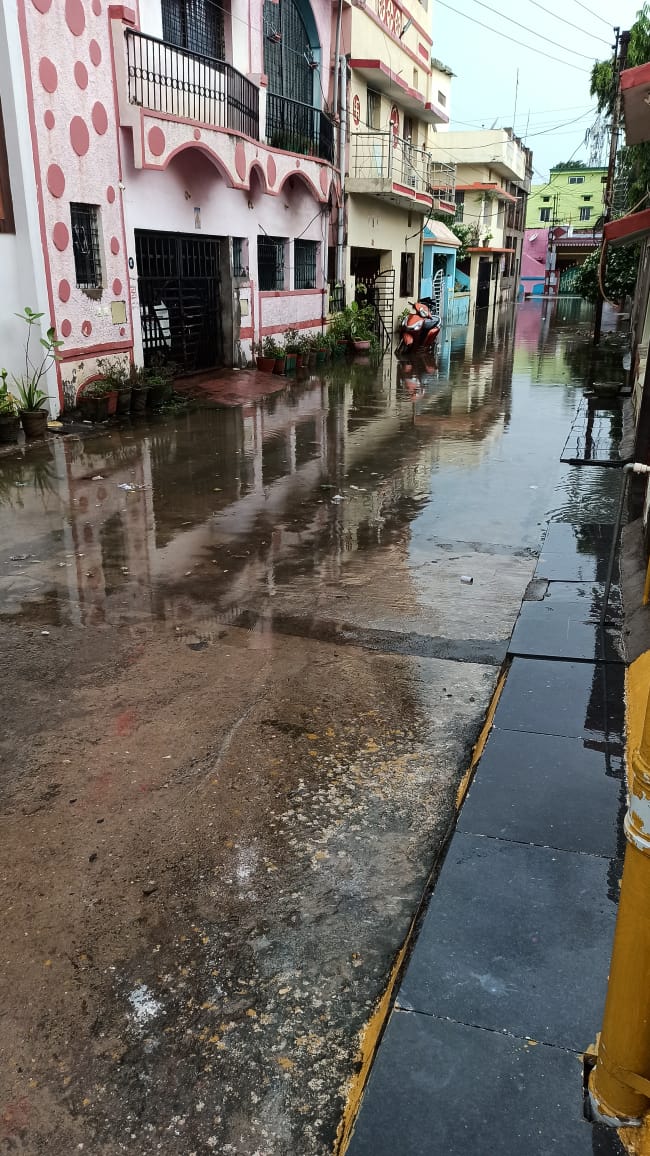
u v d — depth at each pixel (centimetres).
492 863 270
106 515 712
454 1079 197
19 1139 198
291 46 1727
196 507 737
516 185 5412
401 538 657
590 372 1720
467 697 407
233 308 1552
